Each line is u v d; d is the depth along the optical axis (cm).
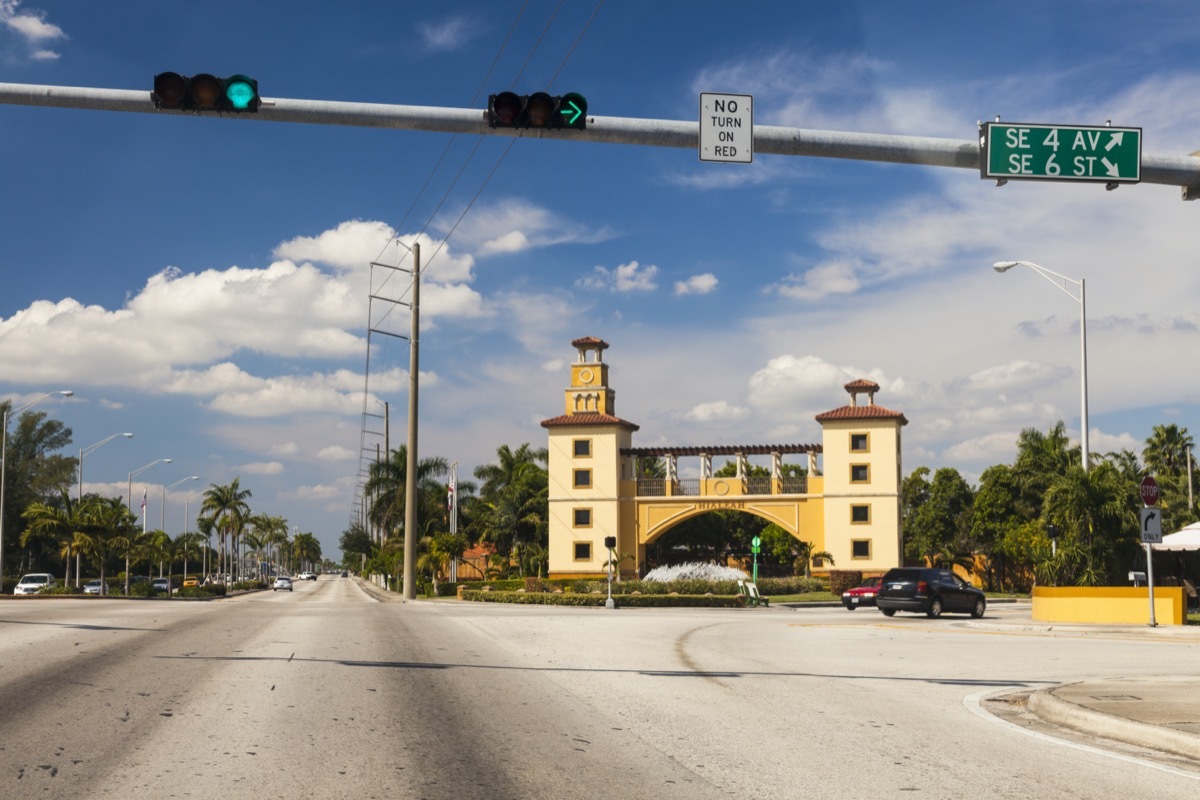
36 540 11219
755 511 7112
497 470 9694
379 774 751
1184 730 923
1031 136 1388
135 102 1280
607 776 764
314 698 1105
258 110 1291
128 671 1305
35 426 11469
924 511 8562
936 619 3328
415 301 4581
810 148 1378
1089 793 737
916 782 762
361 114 1310
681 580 5488
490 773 765
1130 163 1394
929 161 1406
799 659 1700
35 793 678
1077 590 2828
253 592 10525
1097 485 3244
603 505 7338
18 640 1708
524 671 1418
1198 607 3722
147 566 13888
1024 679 1441
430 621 2509
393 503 8588
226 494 12912
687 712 1078
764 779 763
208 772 746
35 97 1263
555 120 1324
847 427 6956
